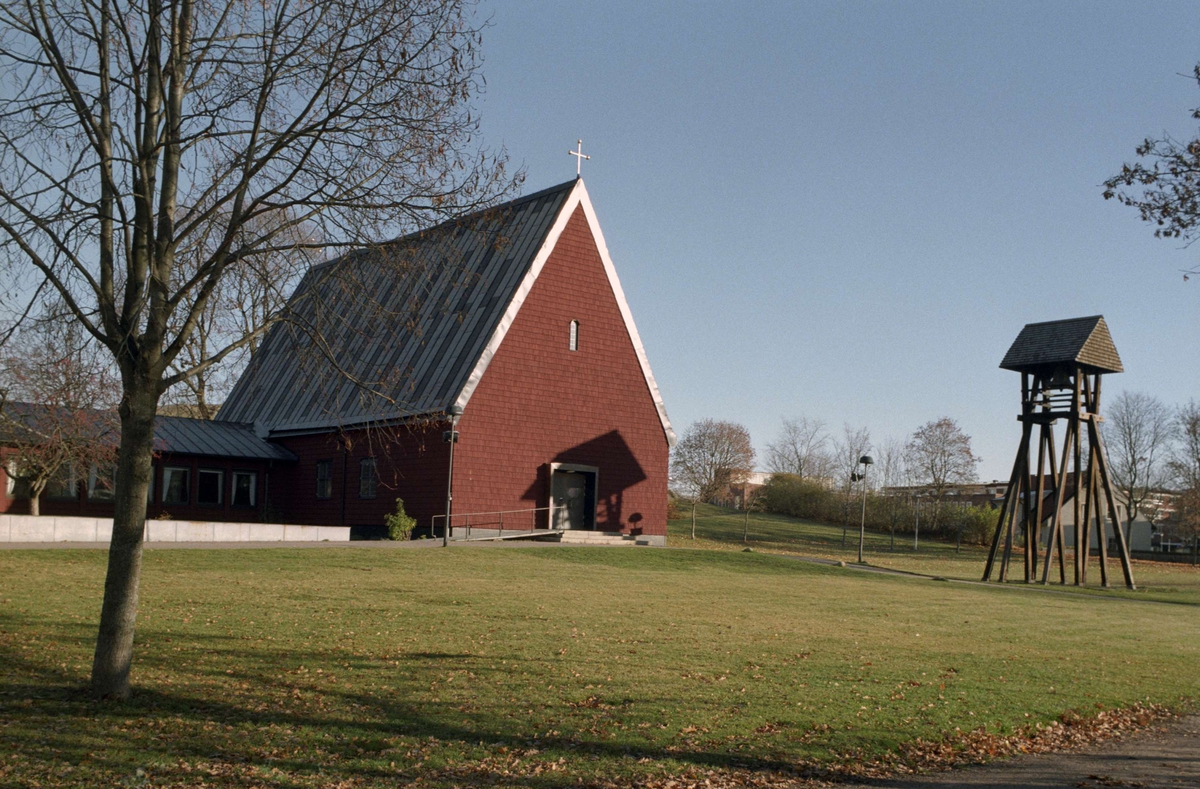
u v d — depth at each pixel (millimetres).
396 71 11859
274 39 11398
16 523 29000
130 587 11852
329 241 12336
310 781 9352
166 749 10008
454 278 14297
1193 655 21219
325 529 35344
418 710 12000
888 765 11242
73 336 11812
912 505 78375
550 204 42062
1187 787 10797
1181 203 12430
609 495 41969
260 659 14312
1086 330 42375
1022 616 26109
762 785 10133
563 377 40875
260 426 47656
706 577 30922
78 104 11047
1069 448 43812
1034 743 12805
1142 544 95750
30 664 13172
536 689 13289
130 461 11688
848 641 19016
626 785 9742
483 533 38125
